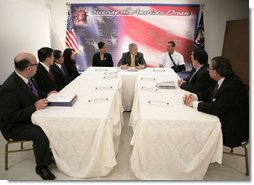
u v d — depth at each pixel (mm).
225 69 1938
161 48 5000
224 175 2102
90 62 5125
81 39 5000
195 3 4805
